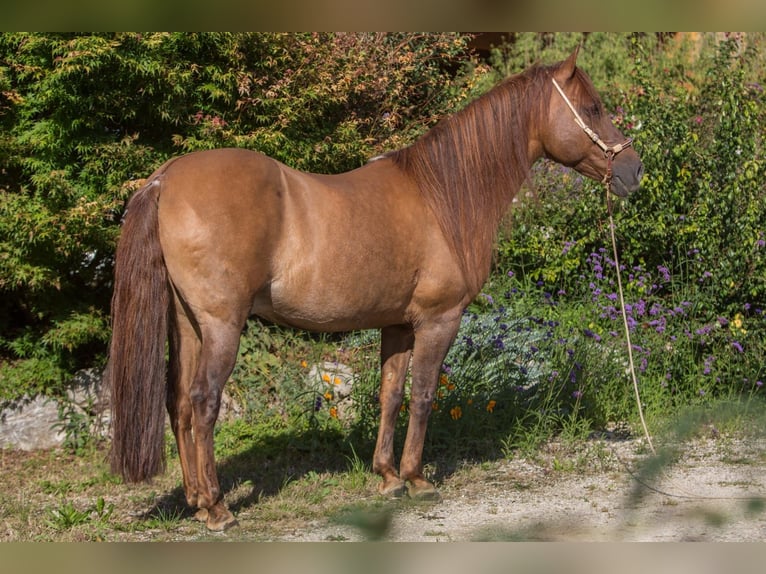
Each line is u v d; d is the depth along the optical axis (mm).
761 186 7180
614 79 10547
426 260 4352
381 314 4297
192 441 4176
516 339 6258
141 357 3723
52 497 4746
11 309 6375
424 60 8039
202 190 3764
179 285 3820
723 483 4828
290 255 3943
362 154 6797
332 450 5477
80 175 5855
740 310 7055
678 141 7176
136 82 5891
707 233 6938
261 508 4434
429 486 4570
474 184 4496
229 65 6262
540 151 4750
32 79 5891
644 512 4242
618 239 7316
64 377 5926
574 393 5895
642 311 6648
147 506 4566
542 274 7367
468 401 5668
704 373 6547
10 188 6023
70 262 6020
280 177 3955
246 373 6234
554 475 5086
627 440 5828
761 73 10172
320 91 6477
